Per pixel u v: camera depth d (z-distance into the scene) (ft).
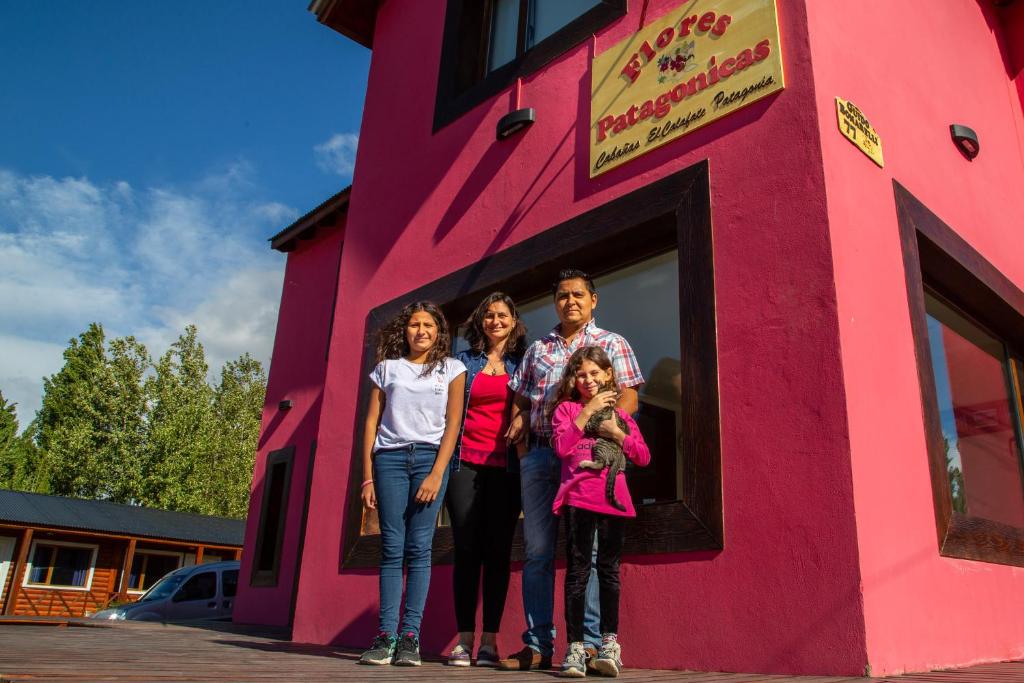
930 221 13.62
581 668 8.61
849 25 13.08
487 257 16.34
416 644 9.81
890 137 13.25
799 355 10.37
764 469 10.24
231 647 13.32
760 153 11.78
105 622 27.37
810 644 9.09
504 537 11.18
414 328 11.25
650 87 13.96
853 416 9.74
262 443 35.47
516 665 9.82
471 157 17.81
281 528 31.71
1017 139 19.65
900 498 10.19
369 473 10.98
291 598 29.60
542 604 10.11
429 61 20.63
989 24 20.20
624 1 15.30
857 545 9.06
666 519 11.04
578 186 14.78
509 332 12.37
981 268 15.19
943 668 9.95
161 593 40.37
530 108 16.47
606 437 9.60
